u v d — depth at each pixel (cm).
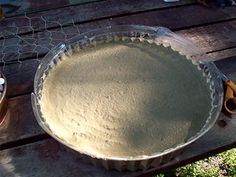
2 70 49
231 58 51
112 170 38
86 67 45
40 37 55
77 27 56
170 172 68
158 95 42
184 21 58
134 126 39
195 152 40
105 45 48
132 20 58
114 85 43
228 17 60
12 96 46
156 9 61
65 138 37
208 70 44
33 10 60
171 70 45
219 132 42
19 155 40
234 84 43
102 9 60
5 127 42
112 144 37
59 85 43
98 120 39
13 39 54
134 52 47
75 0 62
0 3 61
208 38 55
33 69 50
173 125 39
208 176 69
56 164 39
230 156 72
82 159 39
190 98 41
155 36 49
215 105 40
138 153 36
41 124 38
